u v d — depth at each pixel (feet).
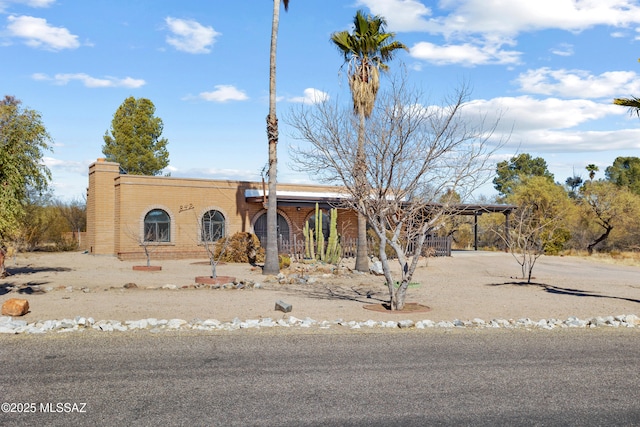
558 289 59.11
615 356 29.12
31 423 18.67
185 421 18.94
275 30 71.15
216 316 39.52
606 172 232.73
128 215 96.68
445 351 29.55
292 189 113.19
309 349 29.45
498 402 21.34
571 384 23.85
